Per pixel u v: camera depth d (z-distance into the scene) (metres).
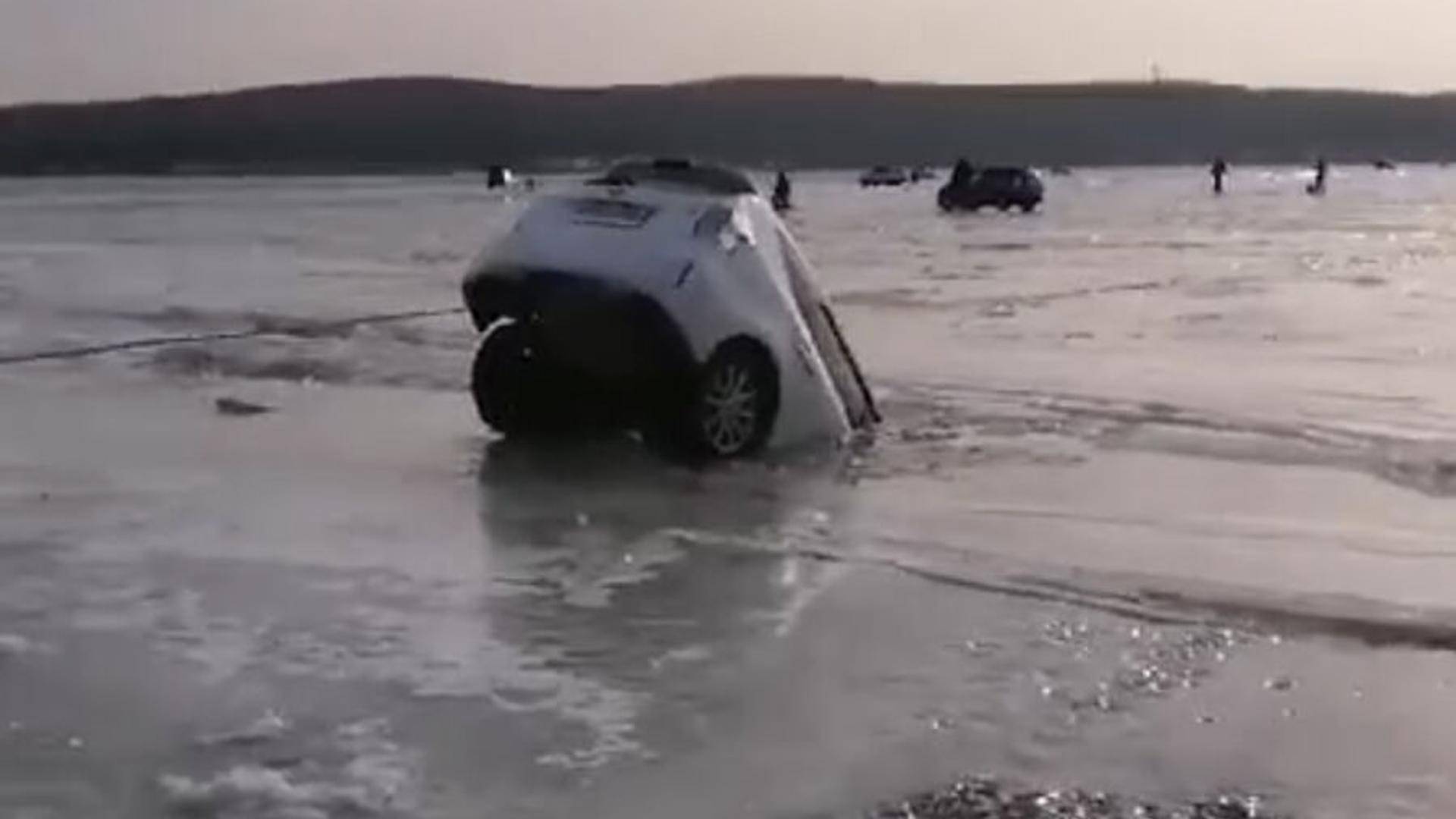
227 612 8.33
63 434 13.83
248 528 10.27
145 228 52.03
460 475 12.05
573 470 12.25
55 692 7.08
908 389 16.38
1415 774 6.22
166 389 16.61
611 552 9.65
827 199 89.69
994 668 7.45
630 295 12.38
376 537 10.03
